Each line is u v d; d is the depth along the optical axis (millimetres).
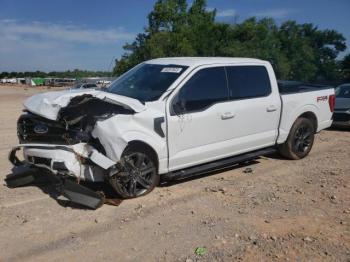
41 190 6391
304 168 7750
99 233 4895
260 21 54344
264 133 7578
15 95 45875
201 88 6574
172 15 50875
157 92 6293
